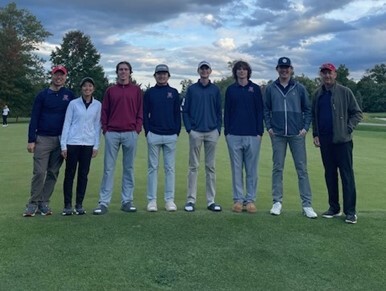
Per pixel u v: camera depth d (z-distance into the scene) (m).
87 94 6.05
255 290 3.97
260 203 8.21
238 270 4.34
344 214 6.12
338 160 5.93
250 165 6.45
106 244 4.84
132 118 6.31
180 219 5.74
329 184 6.10
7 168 12.22
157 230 5.30
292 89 6.18
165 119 6.43
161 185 10.08
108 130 6.30
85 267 4.30
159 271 4.28
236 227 5.46
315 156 15.79
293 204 8.04
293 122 6.16
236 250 4.79
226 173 11.71
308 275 4.28
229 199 8.49
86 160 6.09
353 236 5.25
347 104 5.90
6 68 52.59
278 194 6.27
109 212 6.17
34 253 4.58
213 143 6.57
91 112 6.09
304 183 6.21
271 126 6.30
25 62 55.56
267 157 15.23
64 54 71.25
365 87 91.19
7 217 5.82
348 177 5.84
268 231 5.36
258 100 6.41
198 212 6.17
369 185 10.38
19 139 22.28
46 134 6.14
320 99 6.05
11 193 8.86
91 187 9.70
